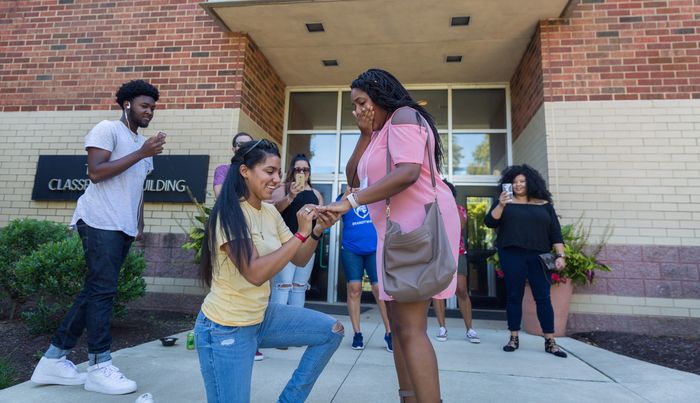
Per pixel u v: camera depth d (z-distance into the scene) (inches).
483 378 130.1
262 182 81.0
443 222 73.5
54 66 267.0
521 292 171.2
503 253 174.1
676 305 205.2
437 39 253.4
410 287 68.0
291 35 254.2
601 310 208.4
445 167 301.9
